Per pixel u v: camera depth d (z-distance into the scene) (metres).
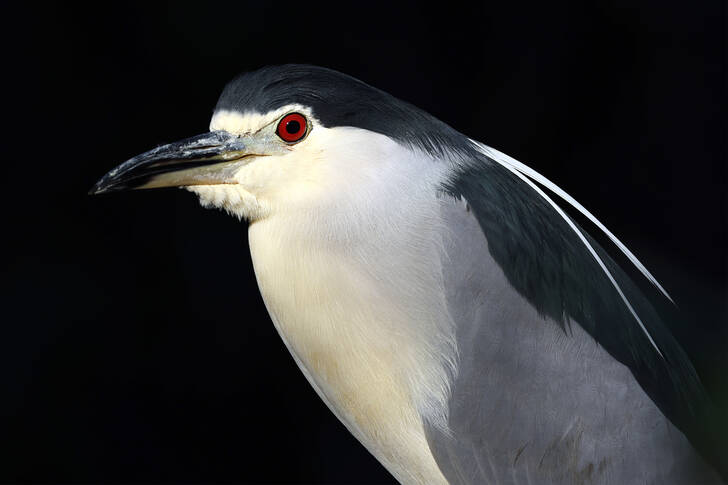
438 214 3.46
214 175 3.46
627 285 3.51
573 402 3.46
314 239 3.46
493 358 3.46
